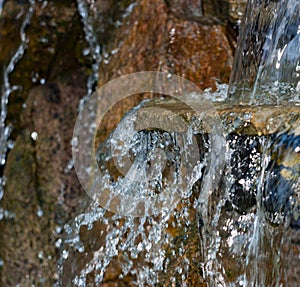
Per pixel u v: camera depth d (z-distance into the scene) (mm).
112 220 3898
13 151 5906
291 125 2855
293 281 2752
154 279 3607
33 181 5738
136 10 5211
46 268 5559
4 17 6102
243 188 3070
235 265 3178
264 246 2967
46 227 5613
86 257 4008
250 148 3010
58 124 5758
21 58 5996
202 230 3365
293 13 3844
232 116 3072
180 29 4895
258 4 4117
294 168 2797
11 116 5984
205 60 4777
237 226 3158
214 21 4922
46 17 5895
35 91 5914
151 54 4977
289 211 2795
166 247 3555
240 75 4164
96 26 5582
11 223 5746
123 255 3787
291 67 3797
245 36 4188
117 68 5211
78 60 5766
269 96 3658
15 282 5629
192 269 3432
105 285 3844
